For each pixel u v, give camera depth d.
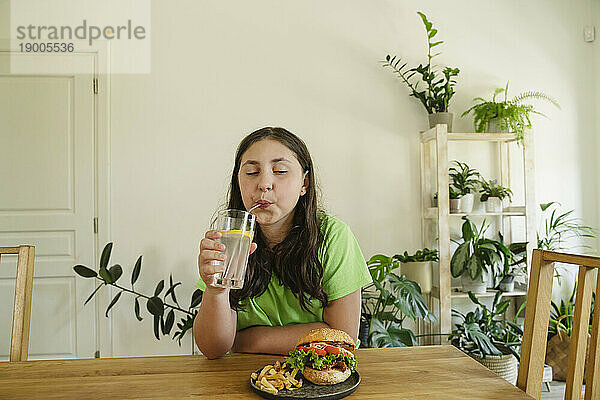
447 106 3.30
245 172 1.31
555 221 3.46
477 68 3.51
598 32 3.59
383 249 3.39
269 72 3.34
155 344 3.23
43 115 3.22
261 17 3.35
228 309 1.29
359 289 1.46
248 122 3.32
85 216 3.22
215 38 3.31
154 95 3.26
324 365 1.06
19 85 3.21
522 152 3.52
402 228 3.41
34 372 1.20
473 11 3.53
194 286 3.25
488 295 3.17
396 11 3.45
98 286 3.20
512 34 3.56
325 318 1.45
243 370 1.20
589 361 1.08
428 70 3.29
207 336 1.27
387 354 1.31
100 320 3.21
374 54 3.42
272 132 1.34
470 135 3.17
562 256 1.18
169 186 3.26
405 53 3.45
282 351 1.35
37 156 3.21
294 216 1.42
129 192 3.23
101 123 3.23
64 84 3.24
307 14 3.38
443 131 3.11
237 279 1.13
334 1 3.40
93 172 3.23
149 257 3.23
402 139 3.43
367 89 3.41
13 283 3.18
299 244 1.39
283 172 1.30
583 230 3.57
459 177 3.32
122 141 3.24
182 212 3.26
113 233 3.22
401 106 3.43
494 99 3.40
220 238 1.13
